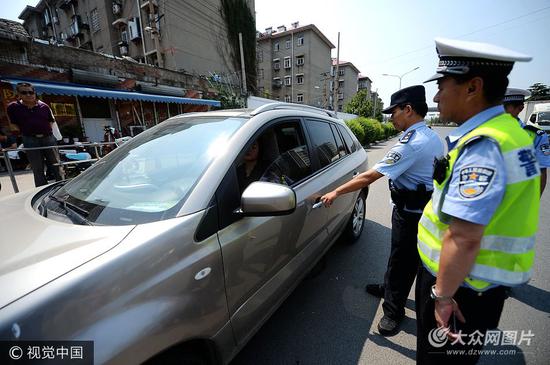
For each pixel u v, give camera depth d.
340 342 1.95
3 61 8.68
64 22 26.83
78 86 10.16
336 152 2.88
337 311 2.25
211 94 15.98
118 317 0.90
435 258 1.12
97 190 1.53
